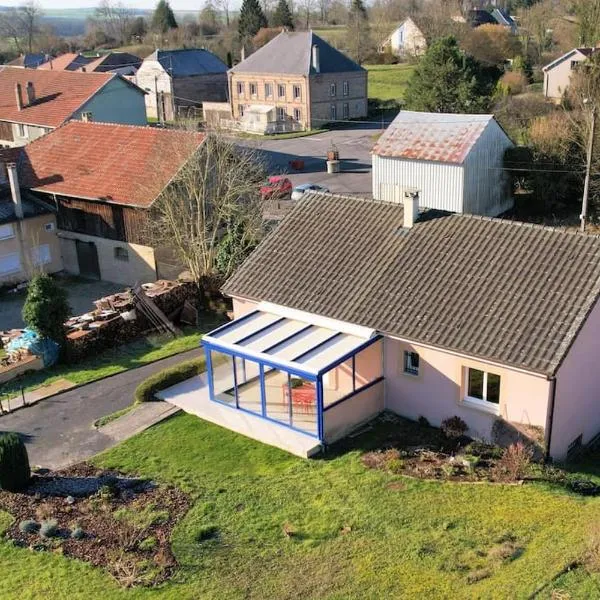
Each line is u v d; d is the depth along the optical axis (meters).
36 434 28.11
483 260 27.34
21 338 35.16
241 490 23.62
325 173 69.94
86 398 30.80
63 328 34.00
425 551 19.91
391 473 23.80
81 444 27.19
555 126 53.88
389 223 30.72
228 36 154.75
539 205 54.88
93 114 71.50
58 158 50.09
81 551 20.97
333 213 32.31
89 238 47.31
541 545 19.50
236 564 20.14
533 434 24.20
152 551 20.81
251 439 26.77
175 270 44.59
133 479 24.58
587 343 25.03
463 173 49.53
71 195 46.41
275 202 58.34
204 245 39.88
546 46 111.38
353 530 21.14
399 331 26.08
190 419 28.47
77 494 23.81
